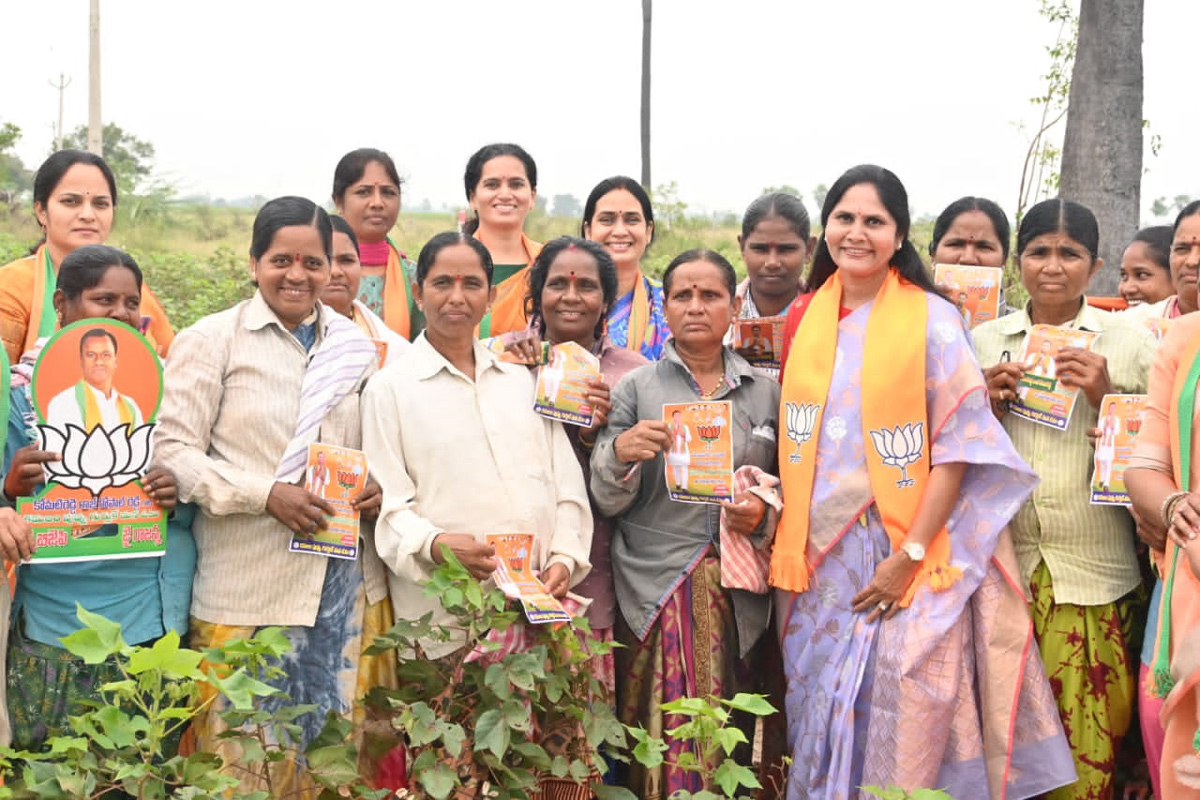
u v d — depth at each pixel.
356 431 4.27
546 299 4.60
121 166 32.09
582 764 3.98
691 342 4.39
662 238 24.02
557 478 4.35
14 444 4.00
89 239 4.86
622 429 4.44
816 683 4.20
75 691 3.97
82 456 3.81
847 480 4.17
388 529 4.07
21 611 3.99
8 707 3.97
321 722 4.08
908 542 4.05
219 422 4.07
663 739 4.31
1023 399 4.20
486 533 4.16
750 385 4.48
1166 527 3.53
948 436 4.08
